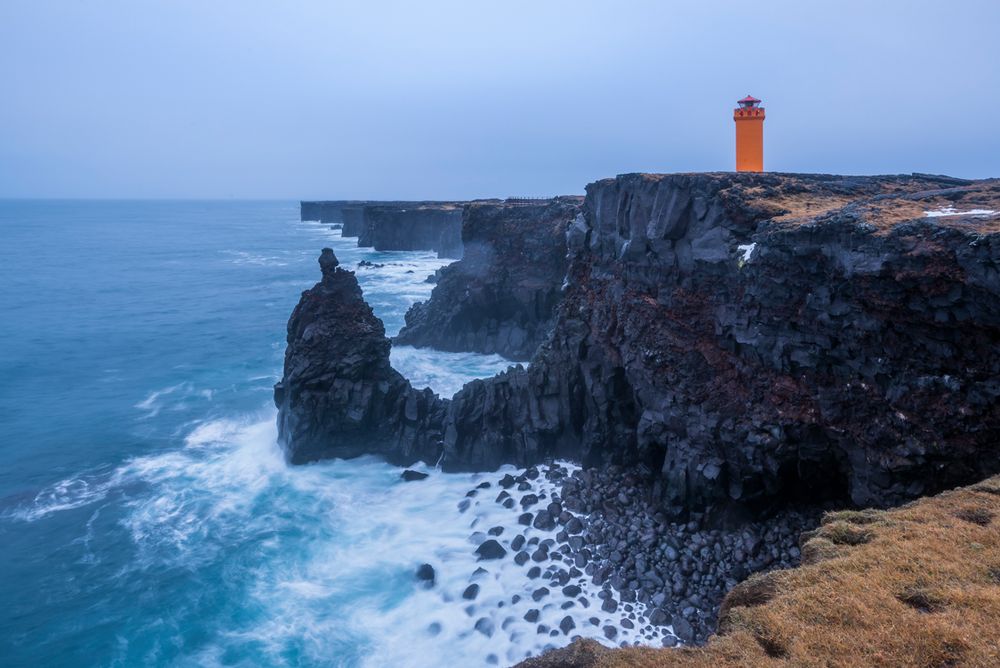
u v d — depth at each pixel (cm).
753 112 3750
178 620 2511
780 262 2558
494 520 3075
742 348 2875
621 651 1291
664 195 3219
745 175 3117
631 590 2464
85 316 8812
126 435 4503
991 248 1805
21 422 4769
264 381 5772
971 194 2508
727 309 2927
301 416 3778
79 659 2330
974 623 1133
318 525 3161
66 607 2611
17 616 2559
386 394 3919
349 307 4103
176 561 2908
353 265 13200
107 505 3472
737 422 2772
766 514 2781
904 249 2053
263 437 4309
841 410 2464
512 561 2741
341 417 3803
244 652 2323
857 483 2441
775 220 2664
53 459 4088
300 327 4081
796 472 2727
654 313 3319
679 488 2881
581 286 4181
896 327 2209
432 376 5581
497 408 3731
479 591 2562
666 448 3102
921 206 2439
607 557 2686
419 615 2470
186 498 3516
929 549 1428
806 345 2545
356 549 2947
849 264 2241
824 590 1312
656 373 3164
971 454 2070
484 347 6394
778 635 1199
